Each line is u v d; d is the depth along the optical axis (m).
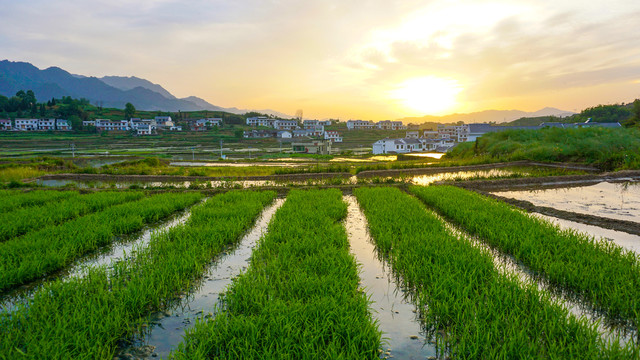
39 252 7.28
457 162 29.12
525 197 15.13
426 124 181.75
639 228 9.67
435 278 5.93
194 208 12.21
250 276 6.16
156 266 6.62
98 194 15.52
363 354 4.12
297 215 10.64
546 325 4.53
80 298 5.23
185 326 5.13
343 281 5.91
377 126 150.75
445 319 4.98
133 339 4.79
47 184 23.02
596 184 18.72
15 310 5.16
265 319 4.68
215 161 48.78
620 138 28.92
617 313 5.14
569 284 6.00
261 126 141.88
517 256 7.33
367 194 14.91
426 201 14.27
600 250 7.18
